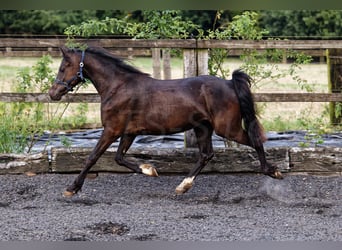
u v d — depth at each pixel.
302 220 7.00
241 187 8.48
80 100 9.20
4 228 6.66
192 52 9.02
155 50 13.65
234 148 8.95
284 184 8.55
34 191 8.30
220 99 7.68
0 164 8.93
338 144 10.57
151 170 7.85
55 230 6.59
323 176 8.94
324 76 22.70
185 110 7.75
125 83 7.88
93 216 7.16
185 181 7.96
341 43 9.01
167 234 6.45
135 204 7.77
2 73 21.44
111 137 7.88
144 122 7.85
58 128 12.29
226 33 9.35
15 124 9.41
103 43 9.05
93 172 8.97
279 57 9.70
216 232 6.52
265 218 7.09
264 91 17.95
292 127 13.08
